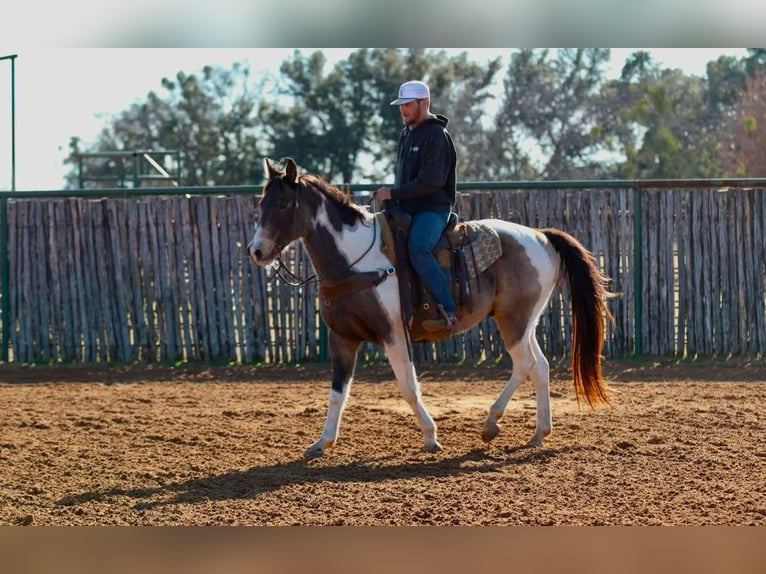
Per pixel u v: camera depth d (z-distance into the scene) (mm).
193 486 7000
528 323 8320
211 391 11859
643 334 13961
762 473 7125
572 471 7281
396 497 6594
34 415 9984
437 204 7883
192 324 14102
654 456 7746
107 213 14117
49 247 14188
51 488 6969
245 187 13812
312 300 13984
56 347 14242
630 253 13891
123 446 8406
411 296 7816
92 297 14180
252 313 14031
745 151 30375
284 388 12094
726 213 13914
